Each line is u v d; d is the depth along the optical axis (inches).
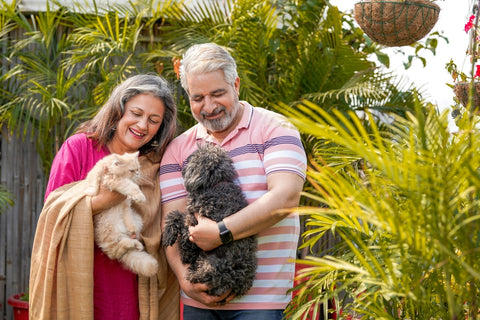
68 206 92.7
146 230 100.1
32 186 191.3
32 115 189.3
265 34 181.9
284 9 182.5
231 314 92.9
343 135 60.1
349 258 84.3
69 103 185.8
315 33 183.3
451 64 118.5
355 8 130.8
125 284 98.3
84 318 91.7
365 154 59.4
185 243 91.1
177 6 183.3
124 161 92.7
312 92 183.6
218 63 89.5
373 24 126.3
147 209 100.3
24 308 170.2
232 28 178.5
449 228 57.9
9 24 185.6
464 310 72.2
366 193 61.6
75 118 172.1
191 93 91.2
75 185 97.0
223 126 92.3
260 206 85.2
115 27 186.1
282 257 92.4
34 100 186.7
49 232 94.0
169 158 101.0
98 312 96.6
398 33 126.0
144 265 94.6
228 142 95.1
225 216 86.5
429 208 59.3
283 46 189.3
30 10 194.4
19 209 191.0
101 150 102.0
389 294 70.5
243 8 177.0
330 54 179.5
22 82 190.7
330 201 66.1
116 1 195.0
